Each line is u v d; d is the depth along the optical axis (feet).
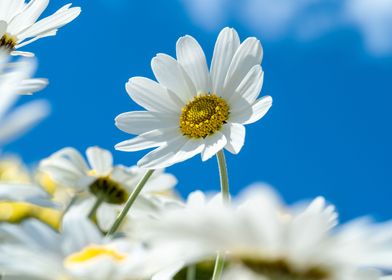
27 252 0.73
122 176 1.15
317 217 0.62
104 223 1.16
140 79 1.10
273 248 0.64
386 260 0.61
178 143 1.07
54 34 1.06
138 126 1.08
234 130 1.04
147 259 0.68
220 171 0.94
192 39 1.11
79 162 1.18
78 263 0.70
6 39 1.03
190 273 0.98
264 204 0.62
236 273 0.66
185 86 1.10
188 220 0.62
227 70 1.09
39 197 0.77
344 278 0.66
